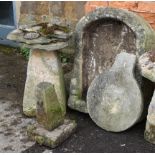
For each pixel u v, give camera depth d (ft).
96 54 7.66
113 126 7.07
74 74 7.79
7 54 11.07
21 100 8.43
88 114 7.74
